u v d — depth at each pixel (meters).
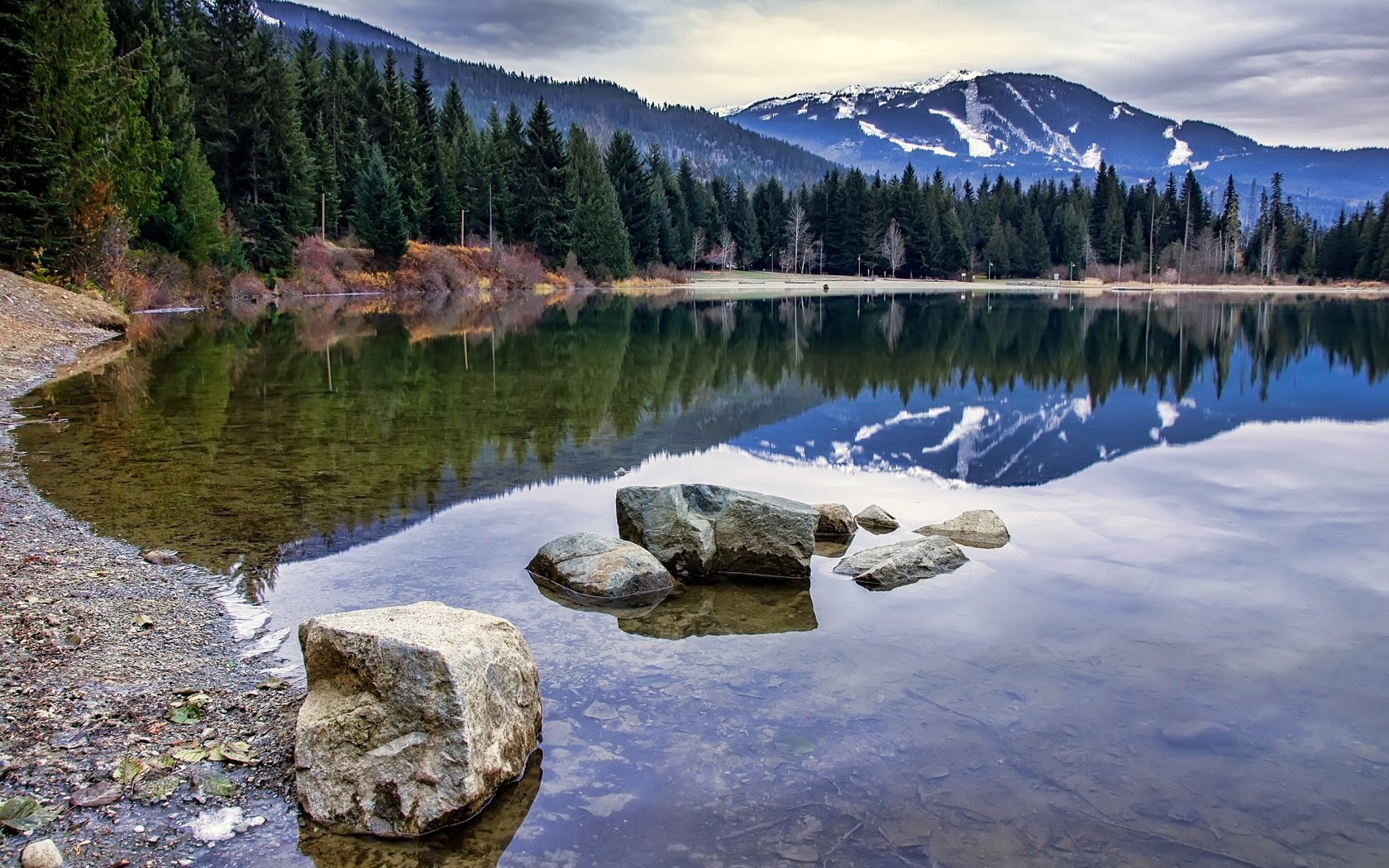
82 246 29.70
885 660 5.72
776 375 20.59
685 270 104.25
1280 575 7.41
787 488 10.52
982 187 139.38
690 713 4.98
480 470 10.75
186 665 5.42
